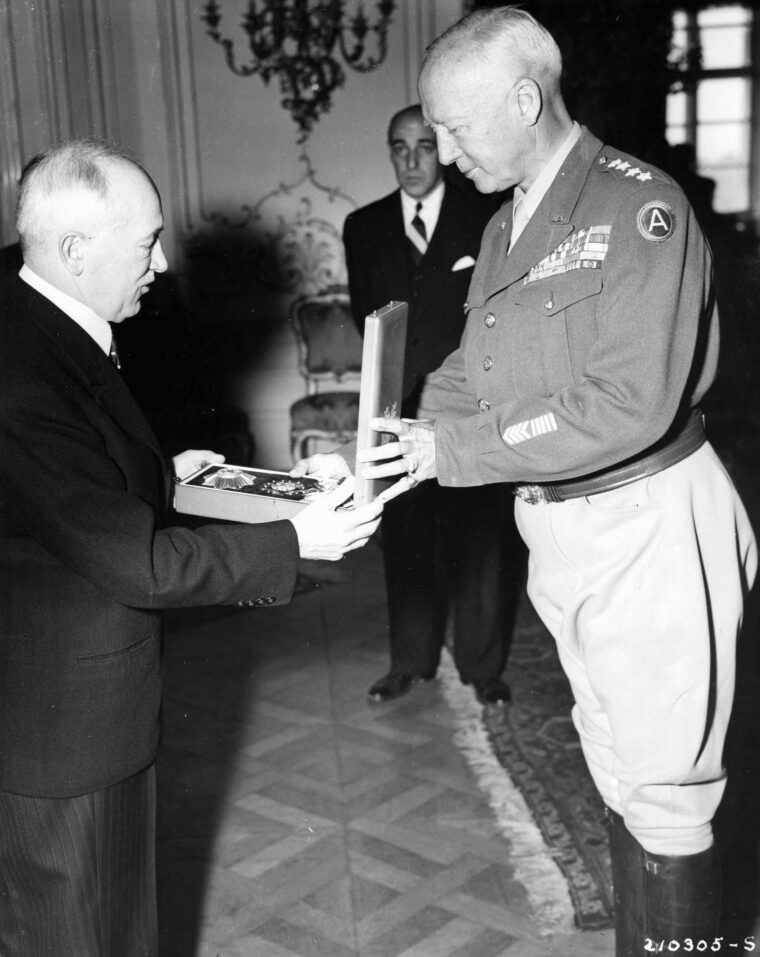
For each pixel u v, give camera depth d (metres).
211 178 6.82
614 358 1.79
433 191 3.78
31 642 1.72
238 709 3.81
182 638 4.46
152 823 1.90
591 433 1.79
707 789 2.03
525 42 1.83
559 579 2.04
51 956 1.82
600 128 7.00
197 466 2.37
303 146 6.86
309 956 2.49
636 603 1.95
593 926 2.56
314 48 6.73
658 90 6.94
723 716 2.02
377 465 1.87
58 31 5.98
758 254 6.41
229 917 2.65
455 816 3.09
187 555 1.71
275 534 1.81
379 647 4.35
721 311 5.83
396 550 3.79
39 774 1.73
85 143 1.72
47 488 1.63
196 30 6.62
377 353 1.79
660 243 1.79
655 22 6.83
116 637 1.75
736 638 2.01
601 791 2.13
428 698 3.87
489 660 3.83
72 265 1.72
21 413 1.63
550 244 1.92
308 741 3.57
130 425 1.82
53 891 1.78
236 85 6.73
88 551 1.66
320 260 6.97
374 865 2.85
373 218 3.88
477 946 2.51
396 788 3.25
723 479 2.04
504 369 2.00
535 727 3.62
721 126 7.00
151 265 1.80
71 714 1.73
